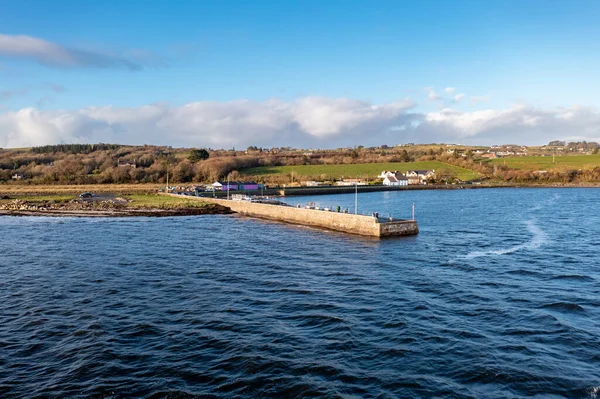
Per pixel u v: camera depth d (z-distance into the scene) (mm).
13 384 21219
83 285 37000
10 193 138625
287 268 43500
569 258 47938
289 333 27000
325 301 32969
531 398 20312
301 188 175750
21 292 35062
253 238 62688
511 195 151375
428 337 26438
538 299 33562
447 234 65312
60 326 28094
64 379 21641
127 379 21625
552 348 25141
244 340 25969
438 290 35688
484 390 20875
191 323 28578
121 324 28391
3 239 59969
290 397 20156
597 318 29766
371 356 24047
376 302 32719
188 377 21812
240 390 20672
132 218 88500
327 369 22547
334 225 72000
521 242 57969
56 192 143000
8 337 26484
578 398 20375
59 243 57000
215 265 44719
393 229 63719
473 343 25688
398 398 20109
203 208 100500
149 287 36531
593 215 89375
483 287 36625
